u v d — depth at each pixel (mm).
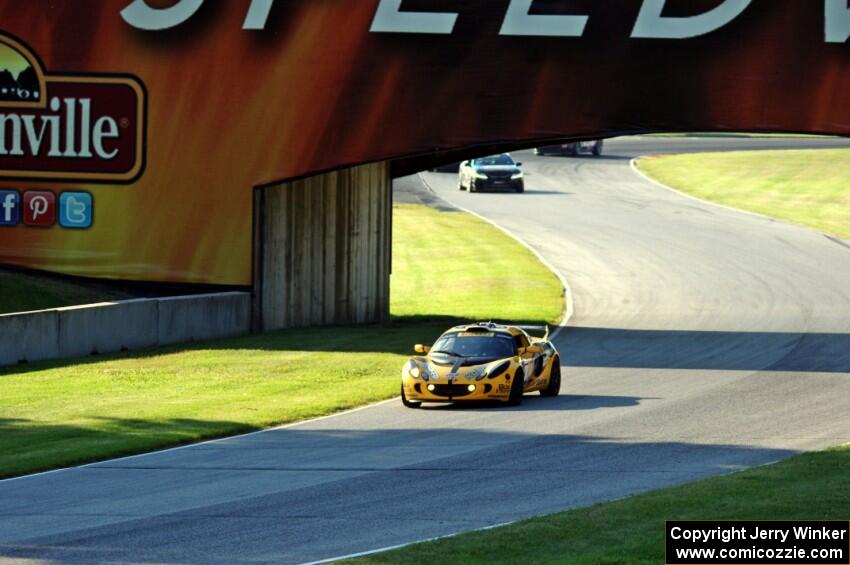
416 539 53812
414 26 138250
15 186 146625
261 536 54719
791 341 133000
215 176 143625
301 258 148625
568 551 48781
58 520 58812
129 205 145375
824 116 128500
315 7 140250
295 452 77500
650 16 132250
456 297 174750
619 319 152750
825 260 197250
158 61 143750
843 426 85312
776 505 56188
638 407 94938
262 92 142000
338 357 123625
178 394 101125
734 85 130625
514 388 95625
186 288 144750
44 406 94750
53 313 120062
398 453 76562
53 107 145375
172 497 64000
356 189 153750
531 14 135375
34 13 145000
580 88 134625
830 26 127812
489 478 68062
